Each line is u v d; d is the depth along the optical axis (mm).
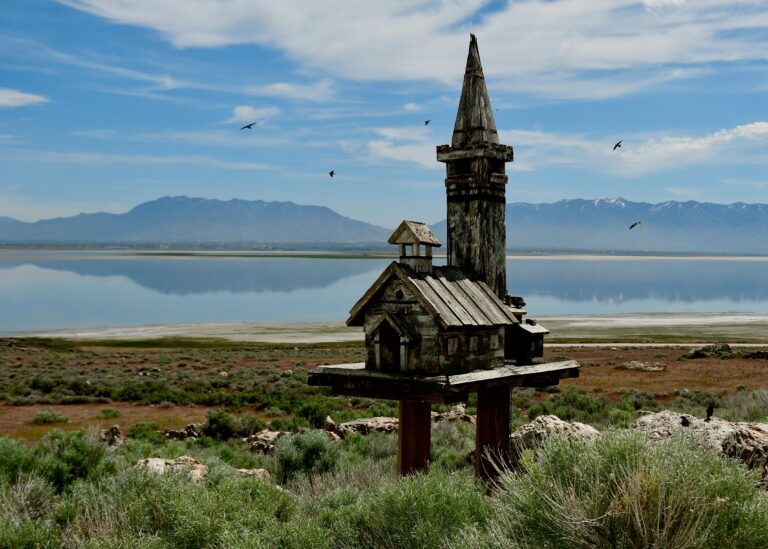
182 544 8320
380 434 21531
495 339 11445
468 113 12203
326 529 8234
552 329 101688
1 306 141625
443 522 7148
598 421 26359
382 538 7371
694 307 152625
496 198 12219
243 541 7891
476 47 12391
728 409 23938
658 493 5426
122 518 8656
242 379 49938
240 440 25328
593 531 5523
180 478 10219
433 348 10492
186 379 49250
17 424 31797
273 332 96250
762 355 58250
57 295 171125
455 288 11281
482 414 11547
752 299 181250
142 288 199875
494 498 7688
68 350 75188
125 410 36469
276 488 10914
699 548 5172
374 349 11008
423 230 11094
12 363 59562
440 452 16547
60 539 8633
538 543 5766
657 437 10922
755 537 5227
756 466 7508
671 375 49781
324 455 16953
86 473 12805
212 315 124812
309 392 41531
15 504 9742
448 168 12430
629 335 92750
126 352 73000
